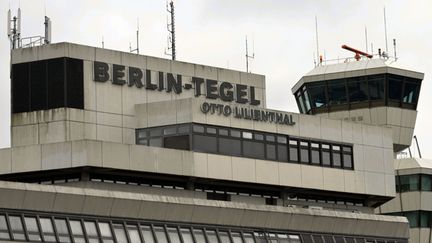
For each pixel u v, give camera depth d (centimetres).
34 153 7462
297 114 8269
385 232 8469
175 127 7781
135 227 7162
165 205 7300
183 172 7638
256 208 7738
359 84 10431
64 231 6825
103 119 7800
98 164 7350
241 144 7938
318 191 8331
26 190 6719
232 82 8275
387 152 8719
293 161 8169
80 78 7794
